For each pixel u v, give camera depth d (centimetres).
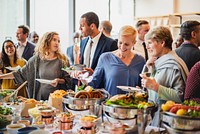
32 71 273
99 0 664
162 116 153
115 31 670
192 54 253
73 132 172
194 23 259
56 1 577
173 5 650
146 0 686
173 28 593
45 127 180
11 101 225
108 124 165
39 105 206
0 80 306
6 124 181
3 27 487
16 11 508
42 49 270
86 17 304
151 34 208
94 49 309
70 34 605
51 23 571
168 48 208
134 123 162
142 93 184
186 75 196
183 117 142
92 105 187
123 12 701
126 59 245
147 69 222
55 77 267
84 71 254
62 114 181
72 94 203
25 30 398
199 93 185
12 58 330
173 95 188
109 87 241
